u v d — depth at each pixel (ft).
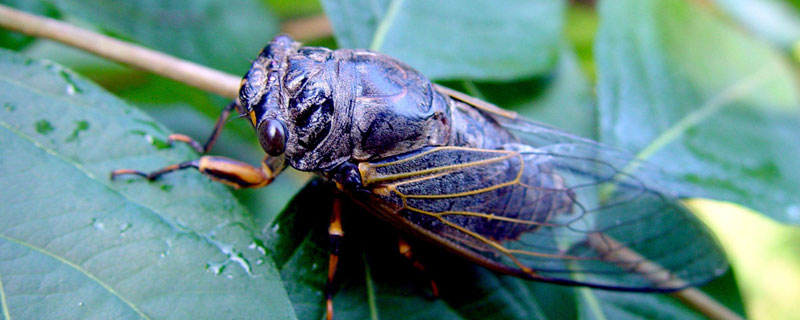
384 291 0.45
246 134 0.59
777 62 0.54
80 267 0.40
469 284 0.46
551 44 0.51
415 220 0.45
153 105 0.59
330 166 0.44
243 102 0.44
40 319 0.39
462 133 0.46
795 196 0.51
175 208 0.42
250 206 0.58
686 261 0.46
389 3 0.50
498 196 0.46
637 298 0.51
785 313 0.95
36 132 0.42
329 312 0.43
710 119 0.52
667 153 0.51
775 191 0.51
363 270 0.45
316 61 0.45
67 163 0.42
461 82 0.50
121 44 0.48
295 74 0.44
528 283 0.47
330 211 0.45
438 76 0.49
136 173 0.43
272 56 0.45
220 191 0.43
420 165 0.45
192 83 0.48
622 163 0.48
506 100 0.52
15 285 0.39
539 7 0.52
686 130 0.52
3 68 0.43
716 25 0.54
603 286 0.46
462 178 0.45
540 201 0.46
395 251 0.46
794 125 0.53
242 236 0.42
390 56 0.47
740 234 0.95
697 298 0.51
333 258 0.44
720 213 0.95
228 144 0.60
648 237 0.47
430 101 0.45
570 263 0.47
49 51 0.56
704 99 0.53
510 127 0.48
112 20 0.50
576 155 0.48
